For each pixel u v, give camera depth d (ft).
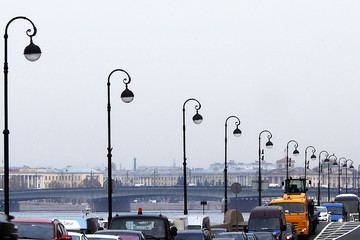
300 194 567.59
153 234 269.03
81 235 245.45
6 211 294.05
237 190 559.79
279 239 444.96
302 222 548.72
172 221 380.78
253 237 379.96
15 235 150.00
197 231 302.45
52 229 230.68
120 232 254.68
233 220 639.35
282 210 473.26
